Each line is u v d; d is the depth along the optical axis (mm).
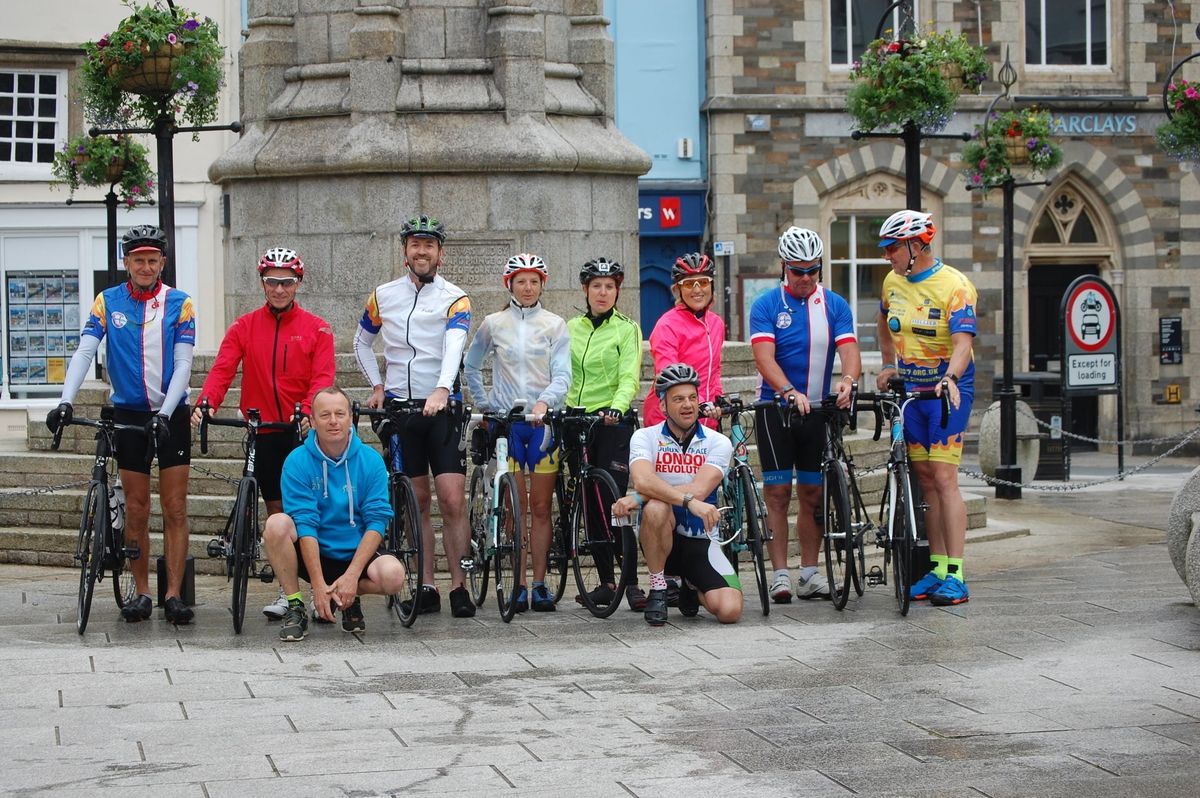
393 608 9602
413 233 9508
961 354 9523
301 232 12453
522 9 12469
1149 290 26703
